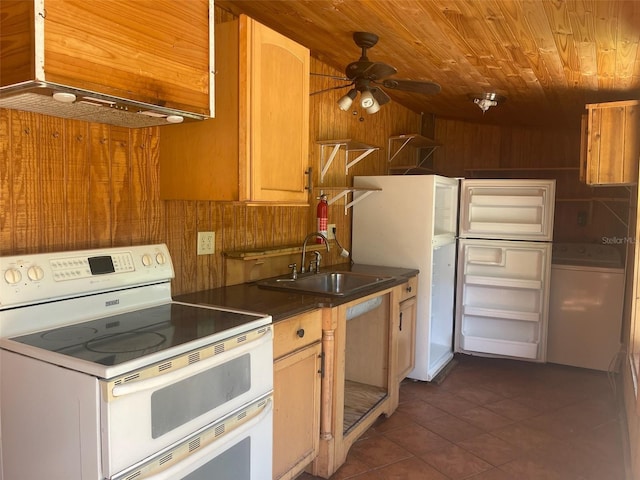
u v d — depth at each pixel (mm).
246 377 1697
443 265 4113
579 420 3016
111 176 1935
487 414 3084
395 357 3068
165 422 1373
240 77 1992
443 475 2395
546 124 4672
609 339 3857
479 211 4184
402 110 4398
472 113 4516
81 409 1270
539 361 3998
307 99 2396
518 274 4059
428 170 4777
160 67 1594
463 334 4219
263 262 2779
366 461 2514
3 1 1315
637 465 2066
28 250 1660
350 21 2342
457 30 2344
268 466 1819
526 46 2506
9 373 1452
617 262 3902
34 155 1666
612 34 2246
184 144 2105
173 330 1610
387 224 3588
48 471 1367
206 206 2387
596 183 2854
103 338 1508
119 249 1874
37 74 1265
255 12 2332
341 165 3551
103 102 1490
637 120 2738
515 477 2389
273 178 2170
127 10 1484
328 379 2324
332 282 3139
